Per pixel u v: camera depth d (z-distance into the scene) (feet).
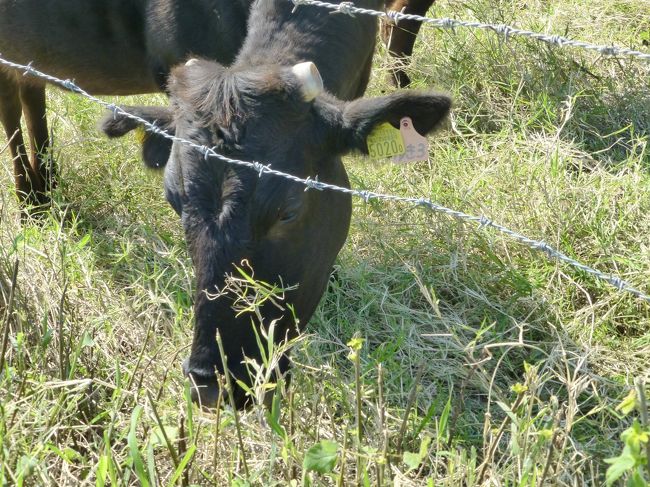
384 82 26.61
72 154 23.36
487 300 18.28
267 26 15.96
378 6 17.88
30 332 16.11
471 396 16.66
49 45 20.56
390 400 15.99
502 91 25.53
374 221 20.47
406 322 18.22
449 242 19.62
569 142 23.52
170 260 19.13
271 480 12.20
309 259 14.02
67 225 21.74
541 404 14.78
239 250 12.85
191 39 18.54
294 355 15.93
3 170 23.75
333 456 11.07
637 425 9.35
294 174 13.47
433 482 12.37
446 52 26.68
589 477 14.15
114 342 16.57
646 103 24.70
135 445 11.69
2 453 12.66
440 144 23.09
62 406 13.92
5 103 21.74
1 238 19.02
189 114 13.52
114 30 19.89
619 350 17.20
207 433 13.71
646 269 18.69
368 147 13.91
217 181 13.06
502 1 28.55
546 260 19.27
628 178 21.18
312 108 13.83
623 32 27.61
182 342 16.48
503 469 13.28
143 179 22.36
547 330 17.80
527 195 20.56
